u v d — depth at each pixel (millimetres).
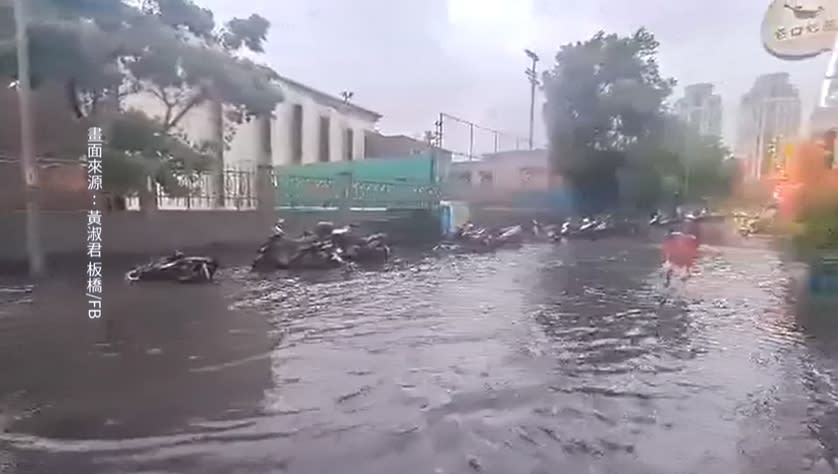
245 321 5289
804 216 6918
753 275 6867
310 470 2643
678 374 4004
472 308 5793
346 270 7758
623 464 2707
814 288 6258
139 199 7523
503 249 8258
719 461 2756
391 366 4090
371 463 2699
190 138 7750
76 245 7125
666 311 5699
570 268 7648
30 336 4684
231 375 3830
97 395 3477
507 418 3238
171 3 7305
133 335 4785
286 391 3588
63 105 7301
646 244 7781
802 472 2631
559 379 3852
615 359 4332
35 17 6973
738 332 5031
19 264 6746
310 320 5320
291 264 7652
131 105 7496
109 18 7137
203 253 7758
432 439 2951
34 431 2986
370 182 8562
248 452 2809
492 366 4137
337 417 3229
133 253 7379
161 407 3344
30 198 7051
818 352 4453
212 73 7414
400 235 8594
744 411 3309
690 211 7742
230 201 7996
